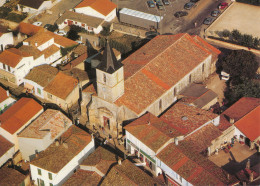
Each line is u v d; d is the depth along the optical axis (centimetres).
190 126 9912
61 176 9325
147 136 9475
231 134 10212
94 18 14500
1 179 9300
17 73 12081
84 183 9038
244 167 9556
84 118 11075
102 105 10338
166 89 10594
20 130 10094
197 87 11350
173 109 10538
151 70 10912
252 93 11156
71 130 10181
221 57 12588
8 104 11431
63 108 11431
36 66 12450
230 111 10625
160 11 15488
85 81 11675
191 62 11412
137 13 14662
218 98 11538
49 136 9800
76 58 12694
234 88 11350
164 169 9162
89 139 9856
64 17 14638
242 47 13312
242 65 11525
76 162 9619
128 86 10419
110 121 10431
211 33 14250
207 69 12038
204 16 15100
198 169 8769
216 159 9812
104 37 14112
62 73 11712
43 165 9275
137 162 9825
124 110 10112
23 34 14188
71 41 13325
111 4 15100
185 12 15188
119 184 8762
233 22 14800
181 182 8844
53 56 13000
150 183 8825
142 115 10094
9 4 16062
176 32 14300
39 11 15400
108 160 9362
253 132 9994
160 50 11550
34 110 10500
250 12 15312
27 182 9550
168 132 9575
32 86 11850
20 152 10150
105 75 9669
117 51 12456
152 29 14425
